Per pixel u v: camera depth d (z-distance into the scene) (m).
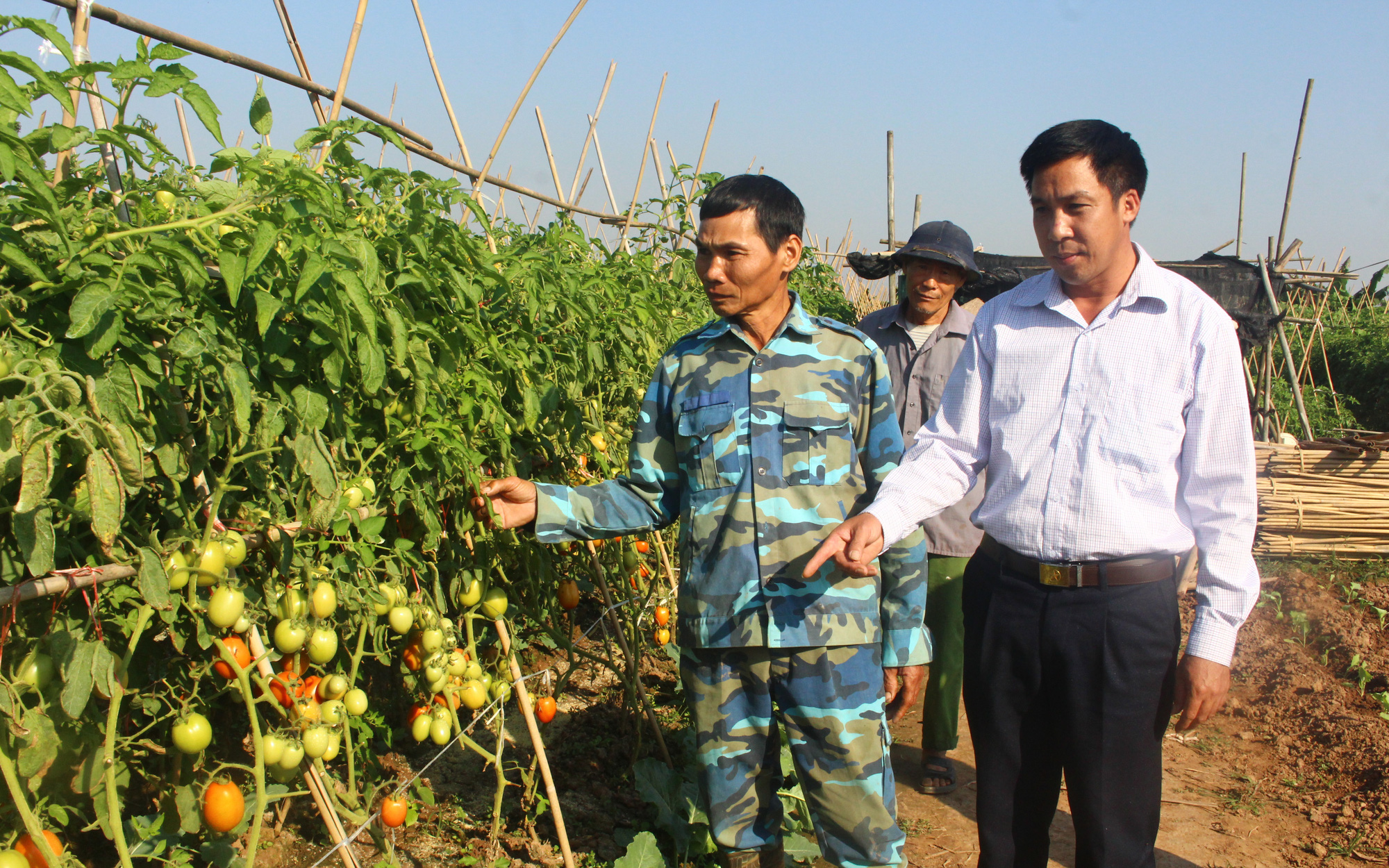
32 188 1.31
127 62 1.53
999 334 2.08
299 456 1.69
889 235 10.16
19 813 1.45
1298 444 6.07
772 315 2.15
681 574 2.21
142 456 1.40
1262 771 3.68
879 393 2.16
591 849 2.80
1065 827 3.24
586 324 3.06
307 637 1.86
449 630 2.27
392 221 2.32
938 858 3.03
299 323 1.80
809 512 2.06
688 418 2.16
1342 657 4.62
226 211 1.58
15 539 1.38
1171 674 1.96
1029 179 1.93
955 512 3.30
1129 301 1.93
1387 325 15.91
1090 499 1.93
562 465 3.07
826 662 2.04
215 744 2.35
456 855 2.69
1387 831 3.11
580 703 3.86
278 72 2.57
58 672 1.49
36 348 1.36
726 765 2.15
